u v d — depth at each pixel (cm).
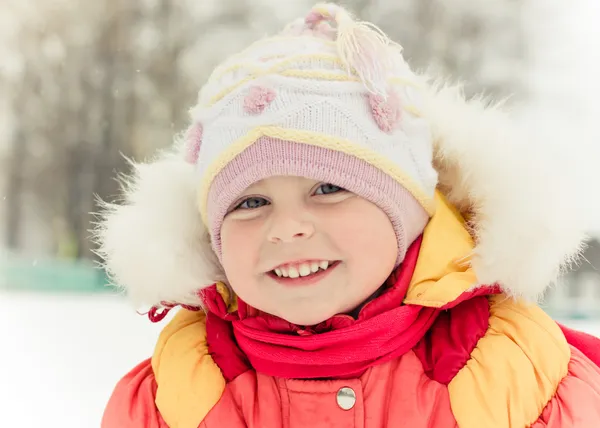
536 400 91
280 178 95
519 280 100
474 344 98
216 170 99
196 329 114
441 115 111
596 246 303
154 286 113
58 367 204
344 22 105
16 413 164
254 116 96
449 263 103
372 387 96
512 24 571
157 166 120
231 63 106
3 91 612
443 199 112
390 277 106
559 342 98
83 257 545
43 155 598
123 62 629
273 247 96
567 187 102
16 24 632
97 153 602
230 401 101
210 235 111
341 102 97
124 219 116
